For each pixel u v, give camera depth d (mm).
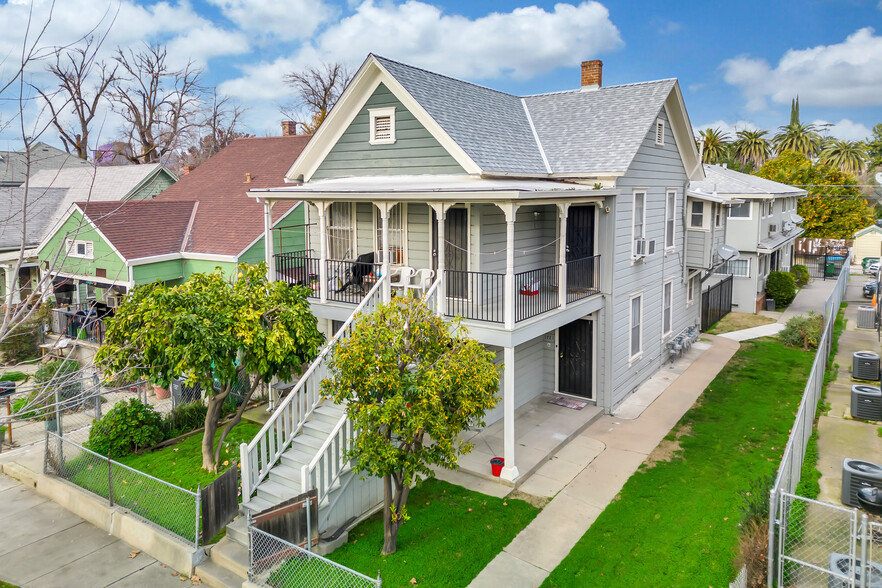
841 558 7531
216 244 20812
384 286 12914
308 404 11422
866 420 13648
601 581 8445
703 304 22969
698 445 12930
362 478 9750
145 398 14664
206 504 9398
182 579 8984
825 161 70750
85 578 8984
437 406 8055
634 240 15938
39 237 24359
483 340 11664
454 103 15086
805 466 11352
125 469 10891
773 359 19234
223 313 10578
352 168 15672
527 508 10438
